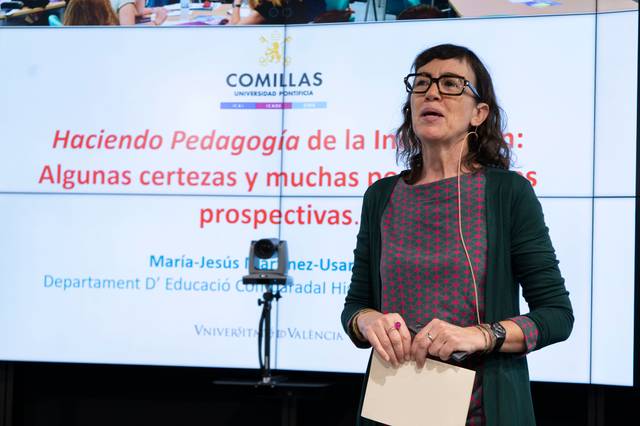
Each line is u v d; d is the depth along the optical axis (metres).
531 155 3.13
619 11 3.09
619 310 3.03
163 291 3.36
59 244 3.41
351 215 3.28
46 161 3.44
